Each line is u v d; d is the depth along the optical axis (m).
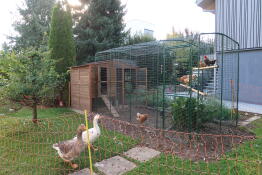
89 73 7.59
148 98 8.55
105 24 15.31
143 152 3.95
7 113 6.61
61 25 9.20
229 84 7.53
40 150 4.08
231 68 7.46
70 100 9.21
